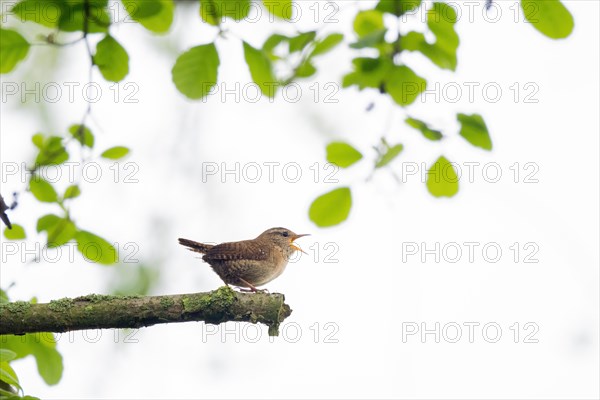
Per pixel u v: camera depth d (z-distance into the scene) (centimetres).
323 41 894
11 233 986
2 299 857
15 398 710
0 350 764
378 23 974
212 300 827
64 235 979
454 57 895
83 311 807
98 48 808
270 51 916
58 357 934
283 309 847
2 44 789
